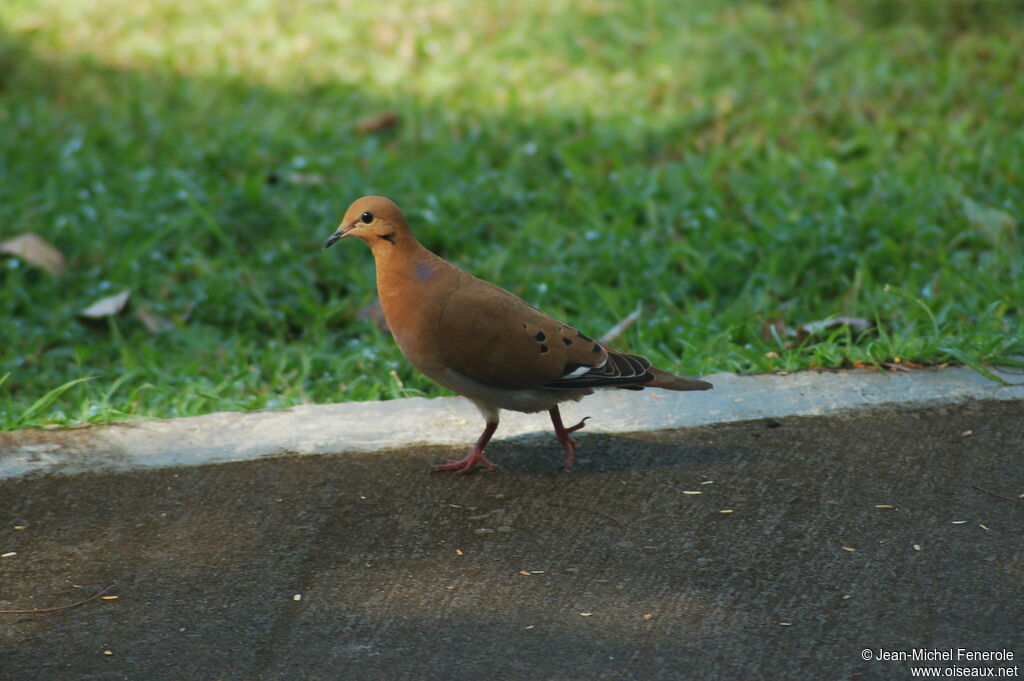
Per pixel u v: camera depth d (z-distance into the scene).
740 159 14.60
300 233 13.30
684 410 9.04
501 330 7.68
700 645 6.30
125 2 20.55
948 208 12.92
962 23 18.70
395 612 6.65
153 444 8.61
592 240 12.70
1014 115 15.31
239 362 10.73
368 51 18.89
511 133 15.77
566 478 8.11
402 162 15.05
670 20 19.09
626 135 15.55
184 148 15.38
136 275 12.30
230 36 19.39
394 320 7.95
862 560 7.03
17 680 6.12
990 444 8.34
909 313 10.69
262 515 7.70
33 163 14.81
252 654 6.31
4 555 7.26
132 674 6.16
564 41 18.69
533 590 6.84
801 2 19.88
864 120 15.35
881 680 5.97
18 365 10.88
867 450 8.33
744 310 11.31
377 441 8.67
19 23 19.67
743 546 7.22
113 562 7.18
